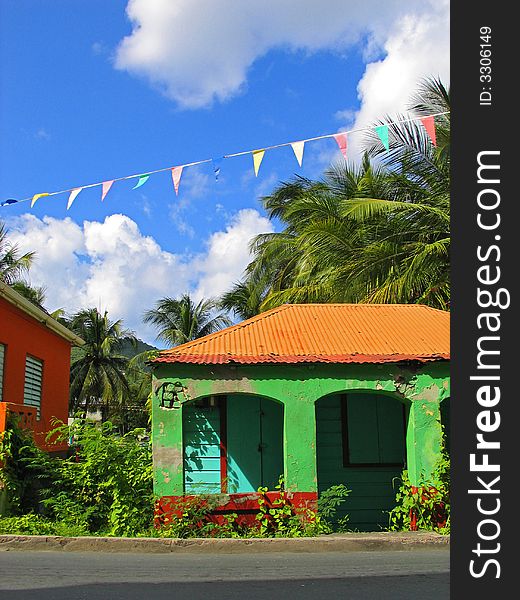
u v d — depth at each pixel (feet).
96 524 31.45
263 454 34.94
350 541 27.58
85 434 32.63
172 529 29.76
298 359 32.32
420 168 54.03
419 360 32.48
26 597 18.76
